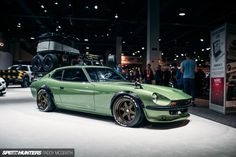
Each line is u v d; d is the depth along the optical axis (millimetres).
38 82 7113
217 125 5340
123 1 19734
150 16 15852
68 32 31453
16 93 12828
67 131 4676
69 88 6172
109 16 24094
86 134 4469
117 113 5184
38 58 13055
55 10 21891
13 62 32469
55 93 6570
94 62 14977
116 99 5160
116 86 5254
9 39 32719
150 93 4777
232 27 6891
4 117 6059
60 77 6715
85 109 5871
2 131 4633
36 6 21000
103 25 28625
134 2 19891
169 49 47062
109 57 10945
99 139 4152
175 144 3914
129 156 3350
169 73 11812
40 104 7008
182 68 8227
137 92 4902
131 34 34562
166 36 34812
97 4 20500
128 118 5059
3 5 20641
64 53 13922
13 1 19750
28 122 5465
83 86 5836
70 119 5820
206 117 6266
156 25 15906
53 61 12555
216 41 7344
